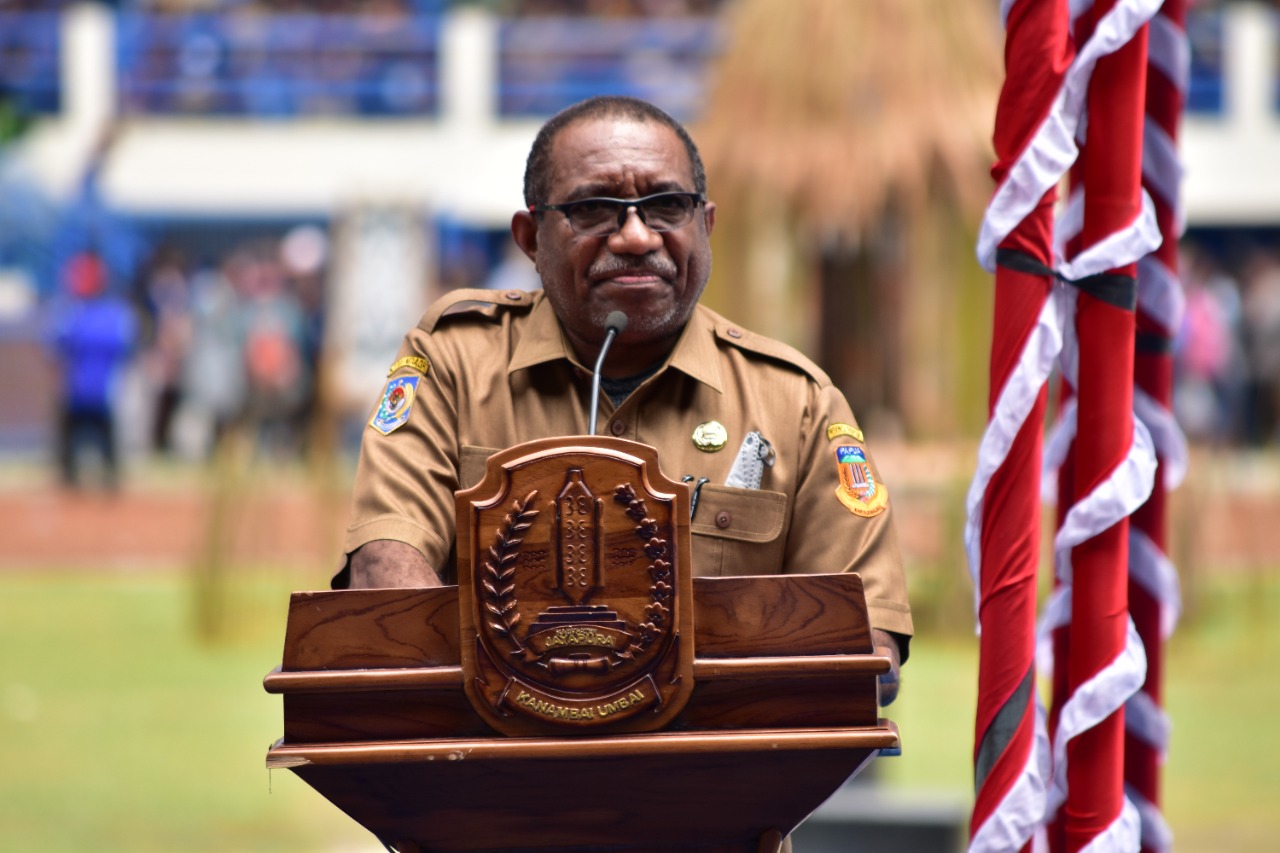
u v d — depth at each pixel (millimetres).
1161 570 8469
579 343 7168
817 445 7176
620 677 5855
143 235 61688
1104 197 7484
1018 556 7441
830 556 7066
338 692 5949
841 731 5891
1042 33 7348
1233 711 21375
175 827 16047
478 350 7336
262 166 61531
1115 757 7641
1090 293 7535
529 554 5840
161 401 52188
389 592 5984
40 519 39125
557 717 5840
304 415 46688
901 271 31750
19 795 17109
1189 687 22891
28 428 58125
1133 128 7461
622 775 6000
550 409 7215
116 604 28828
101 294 45781
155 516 39625
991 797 7434
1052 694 7957
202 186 61438
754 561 7008
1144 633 8500
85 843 15445
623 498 5836
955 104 27359
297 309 47188
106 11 62719
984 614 7531
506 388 7238
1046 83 7355
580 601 5844
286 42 62562
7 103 56125
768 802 6066
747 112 27922
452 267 53688
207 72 62344
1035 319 7422
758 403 7188
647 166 6809
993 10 30141
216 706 21500
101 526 38031
